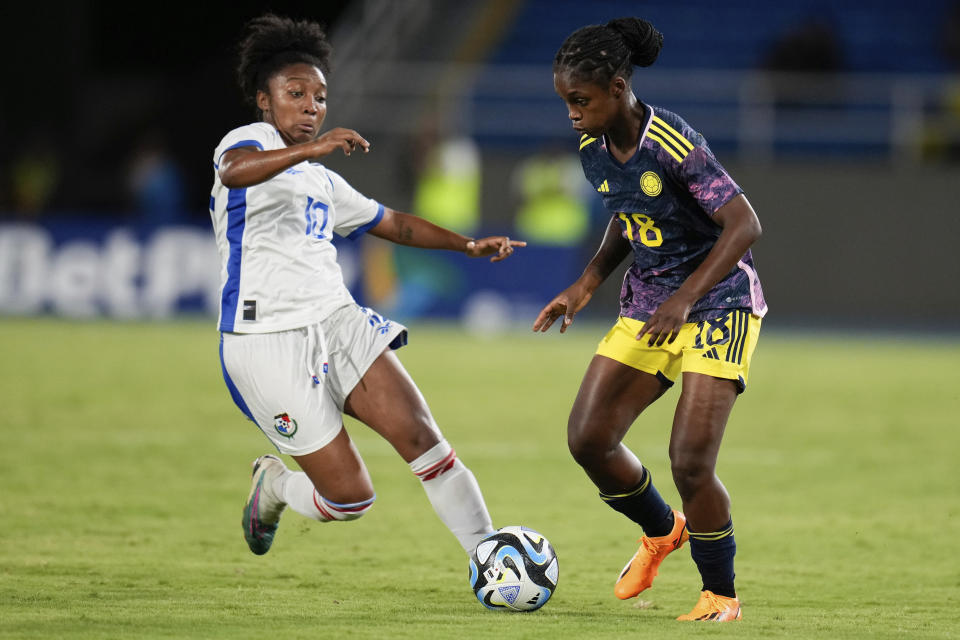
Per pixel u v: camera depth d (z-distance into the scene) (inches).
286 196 672.4
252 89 697.6
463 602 685.3
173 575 740.0
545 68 3499.0
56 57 4131.4
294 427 673.6
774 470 1199.6
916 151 3056.1
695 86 3302.2
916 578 772.0
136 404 1561.3
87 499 992.9
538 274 2684.5
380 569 781.3
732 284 669.9
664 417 1577.3
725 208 636.7
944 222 2903.5
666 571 808.3
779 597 716.0
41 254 2719.0
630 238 697.0
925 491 1095.0
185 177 4197.8
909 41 3565.5
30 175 3690.9
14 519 906.7
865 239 2915.8
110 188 3917.3
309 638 570.6
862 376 1995.6
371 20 3388.3
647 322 630.5
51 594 673.0
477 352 2245.3
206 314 2684.5
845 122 3201.3
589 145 679.7
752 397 1752.0
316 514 712.4
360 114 3105.3
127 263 2691.9
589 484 1115.3
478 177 2930.6
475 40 3501.5
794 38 3208.7
